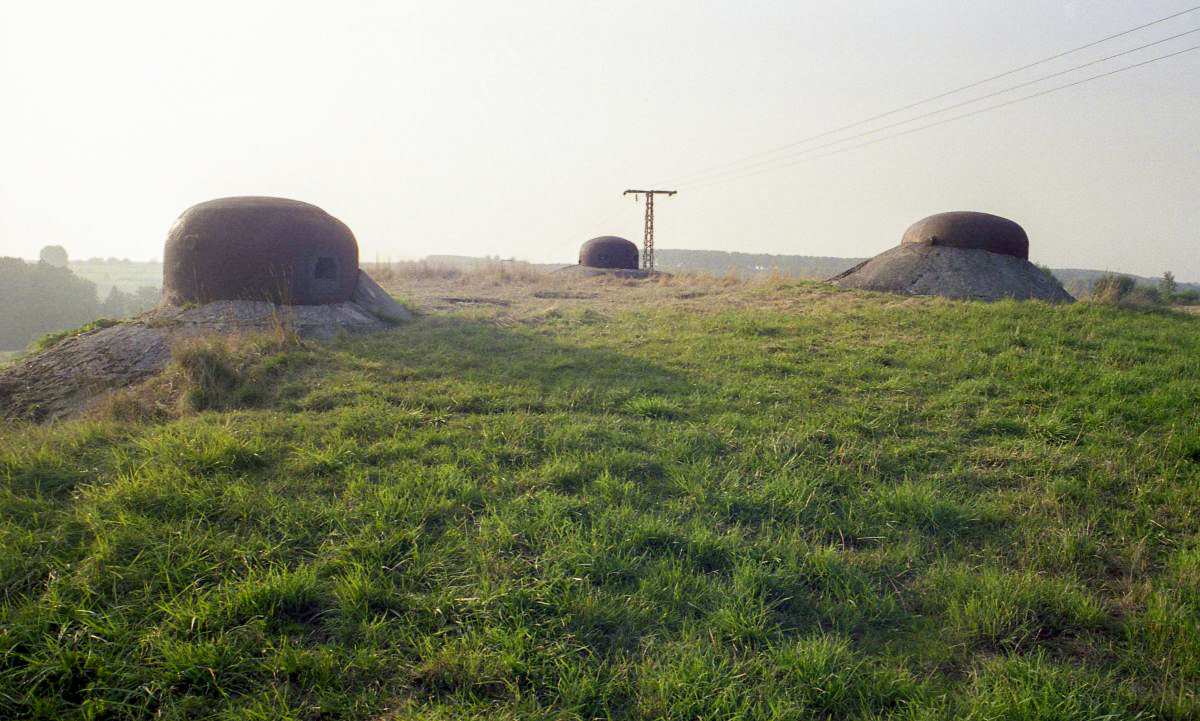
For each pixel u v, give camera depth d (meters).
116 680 2.74
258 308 11.20
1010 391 7.62
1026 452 5.70
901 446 5.82
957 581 3.63
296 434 5.74
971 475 5.28
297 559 3.67
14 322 68.75
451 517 4.21
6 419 7.84
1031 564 3.90
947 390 7.74
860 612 3.41
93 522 3.82
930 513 4.43
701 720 2.60
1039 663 2.92
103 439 5.65
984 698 2.71
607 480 4.74
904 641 3.23
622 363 9.04
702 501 4.57
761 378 8.20
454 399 6.96
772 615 3.35
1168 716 2.73
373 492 4.49
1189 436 5.80
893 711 2.73
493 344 10.38
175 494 4.20
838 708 2.74
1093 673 2.94
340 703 2.68
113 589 3.22
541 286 23.00
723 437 5.96
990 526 4.44
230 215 11.30
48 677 2.75
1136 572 3.88
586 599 3.29
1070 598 3.46
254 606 3.15
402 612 3.27
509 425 6.06
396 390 7.43
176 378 7.77
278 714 2.59
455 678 2.84
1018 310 12.69
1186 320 12.62
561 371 8.63
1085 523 4.42
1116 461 5.45
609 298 18.52
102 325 11.05
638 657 3.02
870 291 16.25
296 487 4.58
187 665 2.79
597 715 2.68
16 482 4.50
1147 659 3.08
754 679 2.87
